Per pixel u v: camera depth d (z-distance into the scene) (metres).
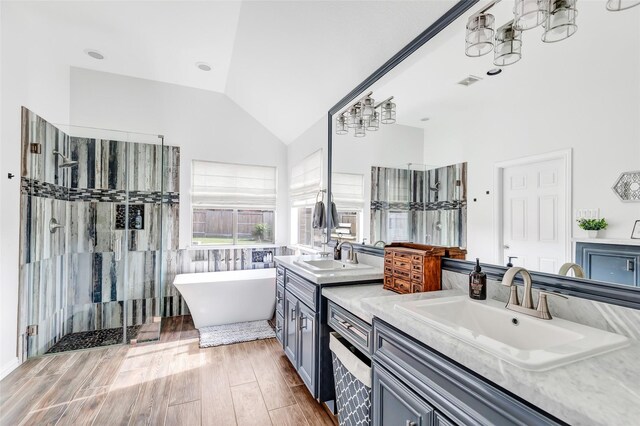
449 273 1.62
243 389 2.17
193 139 3.92
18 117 2.47
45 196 2.85
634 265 0.92
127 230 3.43
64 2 2.48
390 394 1.18
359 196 2.50
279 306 2.80
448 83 1.63
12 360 2.40
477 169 1.47
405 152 1.97
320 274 1.98
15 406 1.94
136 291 3.56
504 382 0.73
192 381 2.27
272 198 4.31
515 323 1.13
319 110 3.16
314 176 3.45
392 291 1.82
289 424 1.80
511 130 1.30
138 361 2.59
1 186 2.27
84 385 2.19
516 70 1.27
